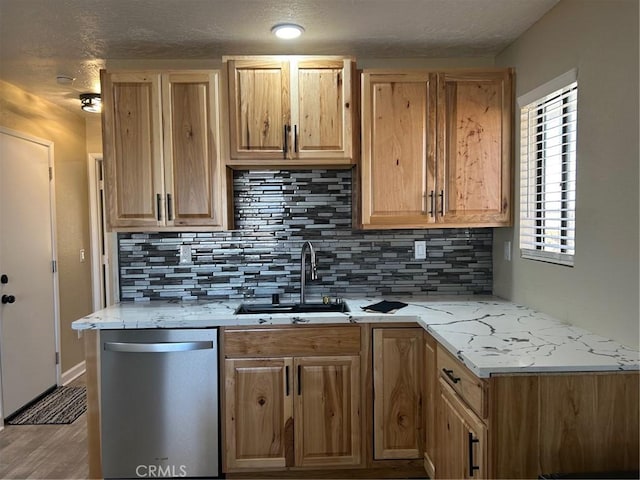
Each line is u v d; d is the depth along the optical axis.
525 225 2.45
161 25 2.23
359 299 2.72
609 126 1.75
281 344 2.27
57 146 3.72
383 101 2.46
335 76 2.43
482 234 2.86
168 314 2.34
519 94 2.44
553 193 2.20
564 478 1.38
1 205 3.05
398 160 2.47
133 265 2.79
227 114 2.43
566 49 2.01
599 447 1.50
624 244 1.68
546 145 2.29
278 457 2.29
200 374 2.25
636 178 1.61
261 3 2.02
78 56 2.62
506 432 1.48
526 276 2.43
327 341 2.28
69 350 3.91
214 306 2.57
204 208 2.47
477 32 2.37
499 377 1.47
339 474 2.37
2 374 3.04
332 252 2.83
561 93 2.11
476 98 2.47
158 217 2.46
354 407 2.29
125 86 2.43
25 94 3.29
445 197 2.48
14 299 3.15
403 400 2.30
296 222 2.81
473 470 1.60
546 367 1.47
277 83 2.42
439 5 2.07
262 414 2.28
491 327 1.99
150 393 2.25
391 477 2.37
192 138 2.45
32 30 2.26
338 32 2.34
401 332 2.28
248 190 2.79
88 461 2.43
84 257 4.17
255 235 2.81
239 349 2.26
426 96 2.46
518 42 2.44
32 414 3.21
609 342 1.74
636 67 1.60
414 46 2.56
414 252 2.85
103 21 2.17
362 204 2.47
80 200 4.11
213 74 2.42
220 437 2.30
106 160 2.45
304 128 2.43
